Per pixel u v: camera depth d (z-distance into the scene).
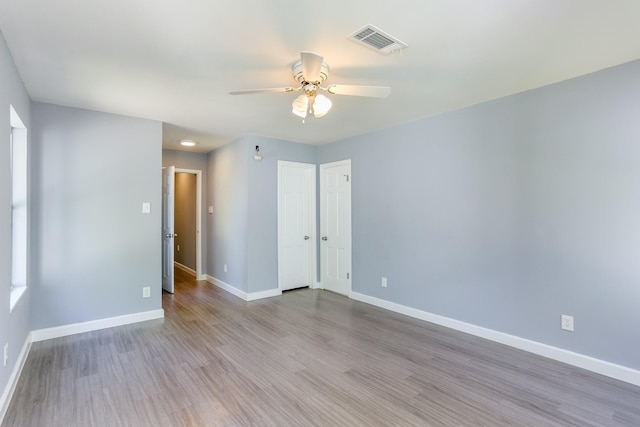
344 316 3.92
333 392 2.28
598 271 2.54
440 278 3.60
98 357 2.80
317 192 5.36
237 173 4.87
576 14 1.78
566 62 2.37
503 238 3.08
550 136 2.78
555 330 2.76
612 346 2.47
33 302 3.12
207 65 2.38
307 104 2.35
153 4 1.68
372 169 4.38
